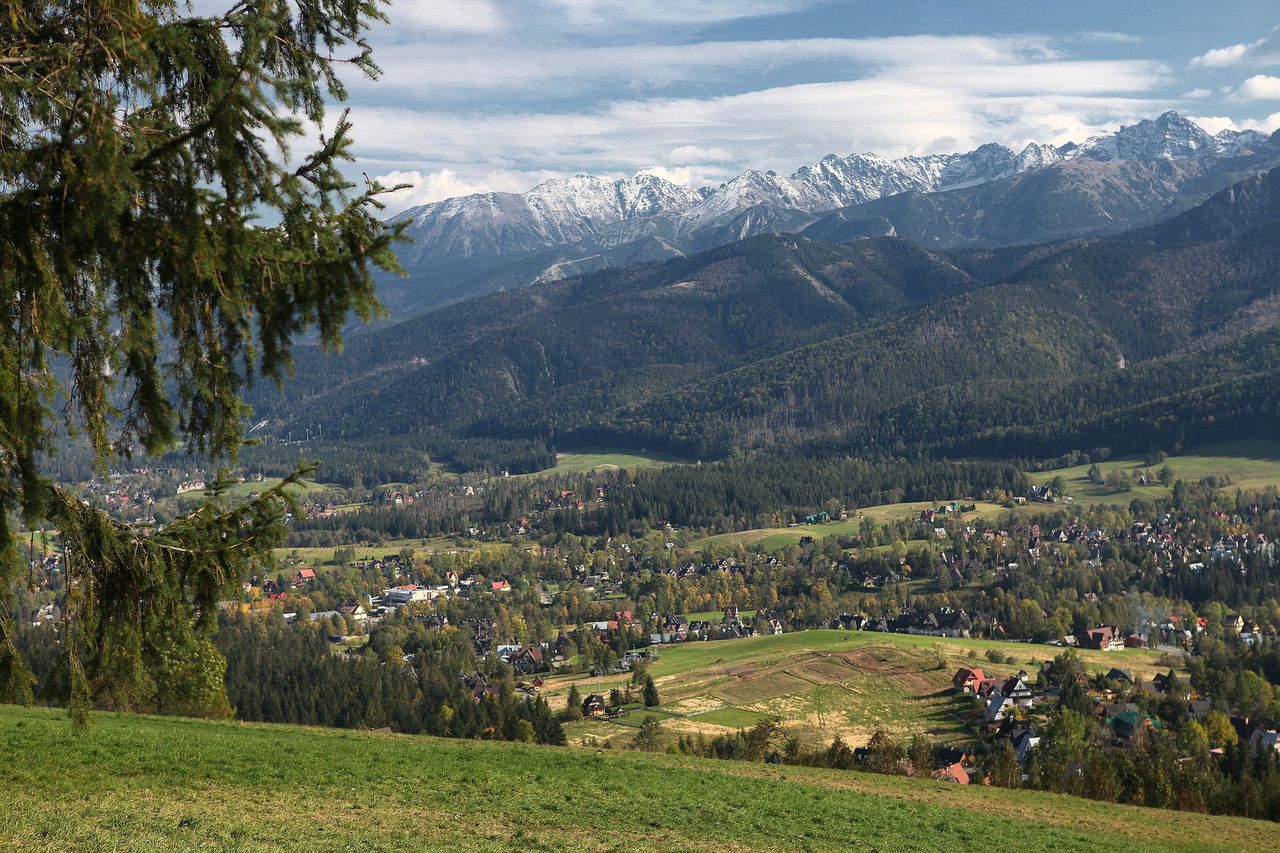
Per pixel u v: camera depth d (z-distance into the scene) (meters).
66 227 12.87
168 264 13.66
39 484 14.05
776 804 39.81
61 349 13.73
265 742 41.00
